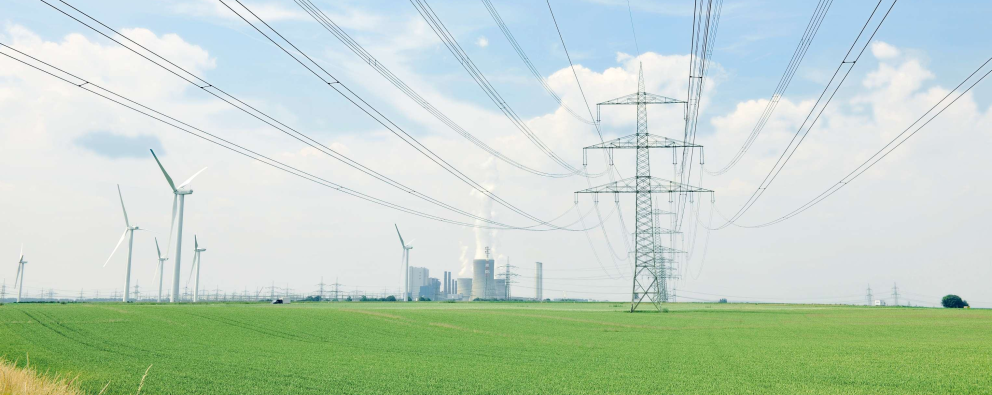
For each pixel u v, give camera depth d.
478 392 24.98
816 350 40.72
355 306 115.88
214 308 75.88
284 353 39.03
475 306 126.06
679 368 32.03
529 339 49.56
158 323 56.91
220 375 29.41
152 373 29.92
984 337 51.50
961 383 27.08
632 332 57.06
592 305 142.00
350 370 31.33
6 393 15.80
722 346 43.84
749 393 24.83
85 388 25.45
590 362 34.78
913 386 26.41
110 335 47.94
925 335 53.81
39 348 39.97
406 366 33.00
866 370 31.05
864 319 81.06
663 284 140.38
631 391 25.27
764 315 90.81
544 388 25.98
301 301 176.75
